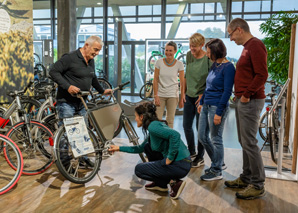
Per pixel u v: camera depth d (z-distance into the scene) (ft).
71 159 9.62
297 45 13.02
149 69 30.17
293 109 13.55
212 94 9.53
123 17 39.01
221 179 10.11
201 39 10.73
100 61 40.73
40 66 36.47
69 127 9.25
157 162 8.58
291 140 13.80
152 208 7.98
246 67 8.26
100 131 10.16
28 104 14.65
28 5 15.38
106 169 11.02
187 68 11.48
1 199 8.39
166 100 12.39
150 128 8.22
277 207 8.14
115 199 8.51
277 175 10.46
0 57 14.02
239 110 8.43
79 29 40.93
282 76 18.35
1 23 13.96
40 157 12.03
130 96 39.73
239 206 8.15
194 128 19.69
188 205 8.18
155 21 37.70
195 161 11.44
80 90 10.22
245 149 8.52
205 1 35.22
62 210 7.79
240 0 34.01
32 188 9.19
